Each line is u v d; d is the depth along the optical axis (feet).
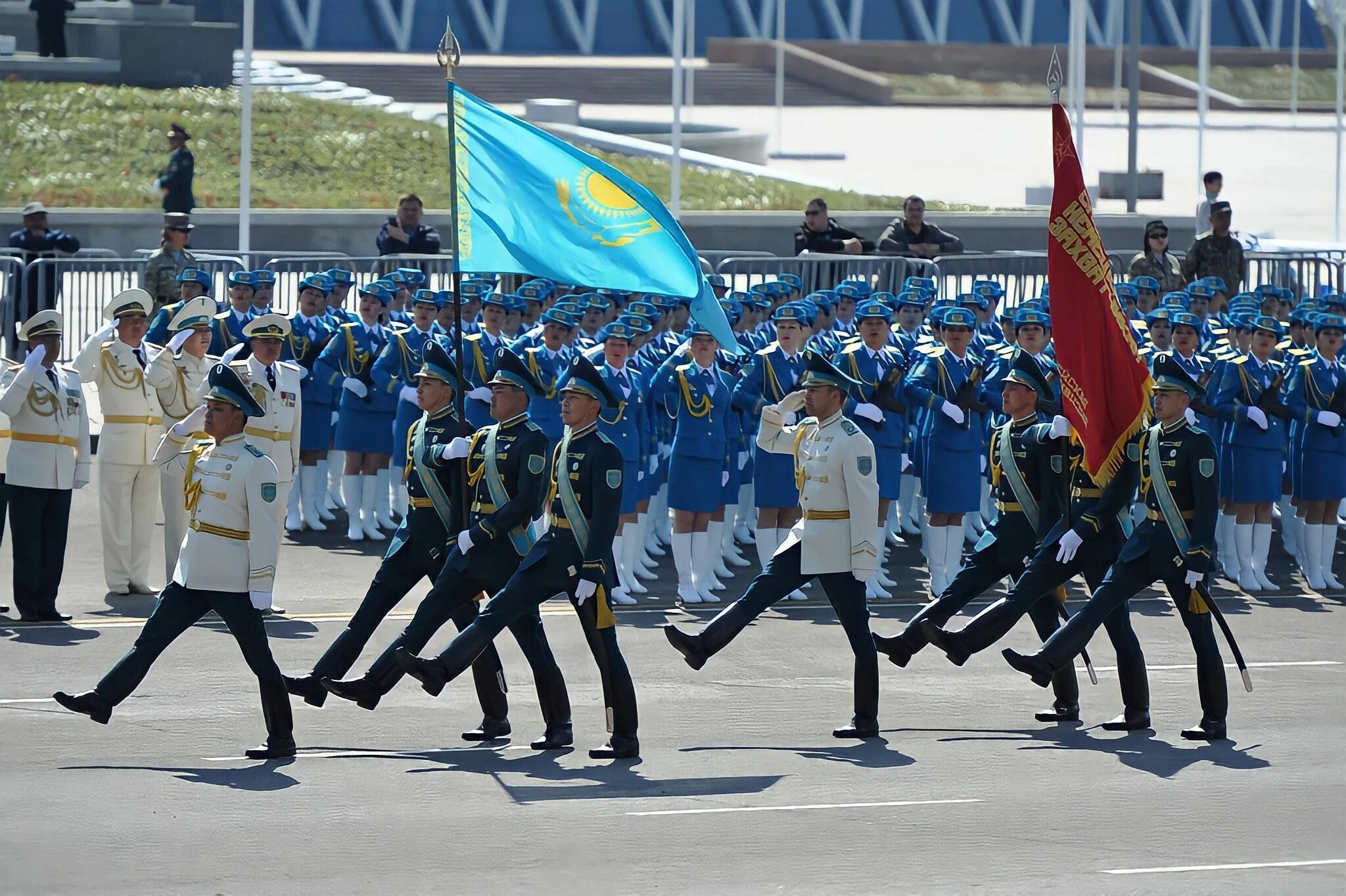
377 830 84.02
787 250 328.90
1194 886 77.25
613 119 511.40
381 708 109.91
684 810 88.17
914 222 236.63
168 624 95.45
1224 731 104.47
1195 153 573.33
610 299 169.17
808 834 84.38
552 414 147.95
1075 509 105.91
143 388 136.67
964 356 148.97
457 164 110.83
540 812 87.61
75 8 395.96
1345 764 98.73
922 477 153.17
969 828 85.56
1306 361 153.17
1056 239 107.55
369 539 164.66
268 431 136.87
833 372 103.65
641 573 150.71
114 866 78.13
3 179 319.68
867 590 146.72
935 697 115.44
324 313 170.81
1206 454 102.42
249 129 253.24
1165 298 176.35
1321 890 76.89
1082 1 377.71
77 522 166.81
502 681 102.47
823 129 616.39
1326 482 153.17
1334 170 530.68
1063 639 103.09
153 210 304.91
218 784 91.76
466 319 164.76
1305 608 147.23
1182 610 104.47
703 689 115.55
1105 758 99.76
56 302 208.95
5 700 108.06
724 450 143.64
